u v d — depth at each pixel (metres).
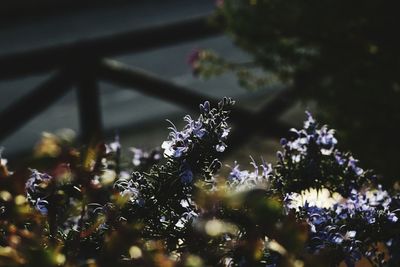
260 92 11.02
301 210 1.39
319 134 1.62
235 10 3.94
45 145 1.25
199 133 1.37
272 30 3.86
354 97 3.76
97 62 4.59
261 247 1.19
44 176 1.33
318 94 3.89
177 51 15.23
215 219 1.18
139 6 21.27
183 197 1.36
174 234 1.31
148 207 1.35
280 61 3.93
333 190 1.59
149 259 1.07
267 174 1.49
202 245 1.22
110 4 21.28
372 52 3.77
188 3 21.62
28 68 4.25
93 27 18.75
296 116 8.47
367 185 1.68
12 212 1.24
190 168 1.36
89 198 1.36
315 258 1.13
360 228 1.47
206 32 4.92
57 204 1.35
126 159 1.97
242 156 6.68
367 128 3.71
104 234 1.29
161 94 4.73
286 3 3.81
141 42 4.69
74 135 1.27
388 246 1.48
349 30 3.78
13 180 1.27
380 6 3.71
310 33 3.81
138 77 4.67
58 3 20.39
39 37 17.75
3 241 1.24
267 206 1.12
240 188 1.40
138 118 10.12
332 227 1.37
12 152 8.81
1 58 4.16
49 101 4.52
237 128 5.11
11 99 12.24
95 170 1.32
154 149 2.05
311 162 1.59
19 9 19.70
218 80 12.34
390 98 3.69
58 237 1.31
